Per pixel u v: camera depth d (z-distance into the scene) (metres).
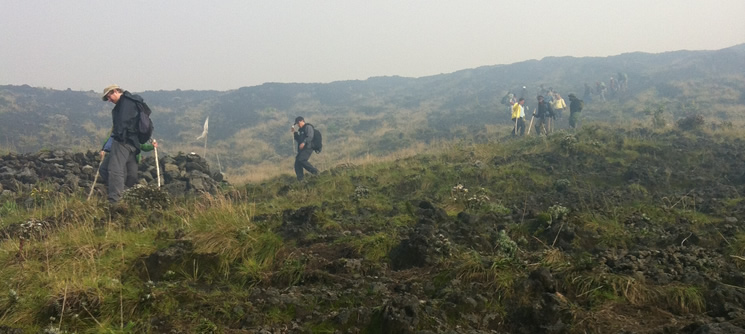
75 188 8.93
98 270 4.16
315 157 24.25
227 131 36.50
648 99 30.55
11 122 30.39
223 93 49.81
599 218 5.63
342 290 3.86
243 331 3.17
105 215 6.18
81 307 3.46
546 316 3.26
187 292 3.71
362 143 27.78
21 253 4.58
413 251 4.50
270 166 21.73
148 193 6.83
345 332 3.21
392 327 3.13
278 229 5.70
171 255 4.31
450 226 5.48
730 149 10.92
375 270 4.31
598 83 32.72
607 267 3.93
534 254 4.48
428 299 3.63
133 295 3.58
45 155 10.21
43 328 3.29
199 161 11.22
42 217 6.54
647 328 3.06
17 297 3.55
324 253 4.82
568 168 9.75
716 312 3.27
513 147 12.46
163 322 3.31
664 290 3.49
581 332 3.08
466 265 3.97
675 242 4.84
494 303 3.51
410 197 8.30
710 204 6.64
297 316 3.43
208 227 4.90
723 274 3.81
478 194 7.82
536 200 7.63
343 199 8.05
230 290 3.91
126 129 7.16
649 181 8.39
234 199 8.60
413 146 23.06
